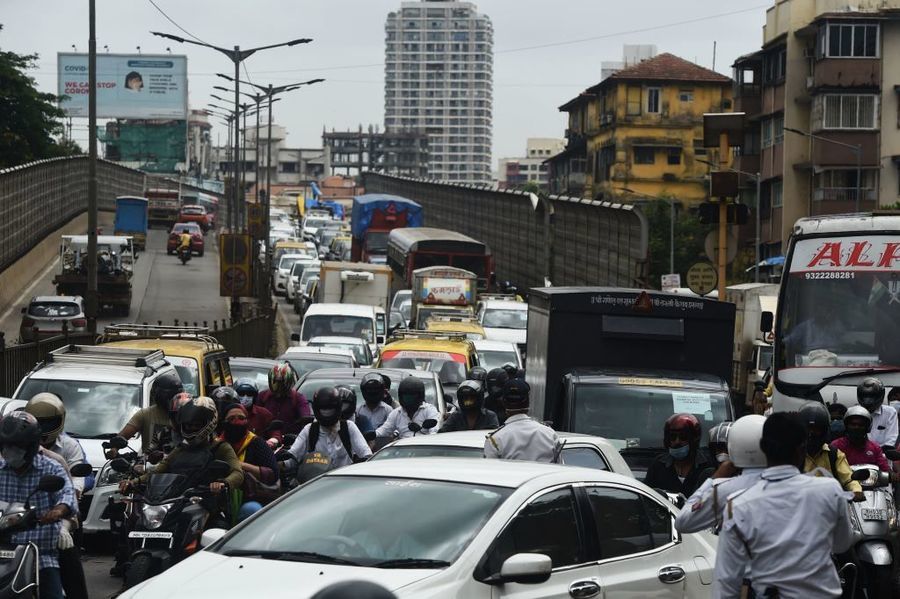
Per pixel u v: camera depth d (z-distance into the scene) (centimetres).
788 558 763
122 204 10269
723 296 2664
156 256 10050
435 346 3050
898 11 7875
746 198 9212
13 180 7112
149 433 1540
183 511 1162
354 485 858
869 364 2088
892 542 1396
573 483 878
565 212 6278
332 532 805
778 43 8575
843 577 1295
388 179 13462
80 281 6312
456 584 749
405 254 6388
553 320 2120
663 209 10056
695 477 1329
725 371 2111
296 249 9588
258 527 834
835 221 2158
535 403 2278
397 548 782
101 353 2022
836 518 770
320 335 4044
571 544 848
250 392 1741
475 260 6206
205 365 2222
